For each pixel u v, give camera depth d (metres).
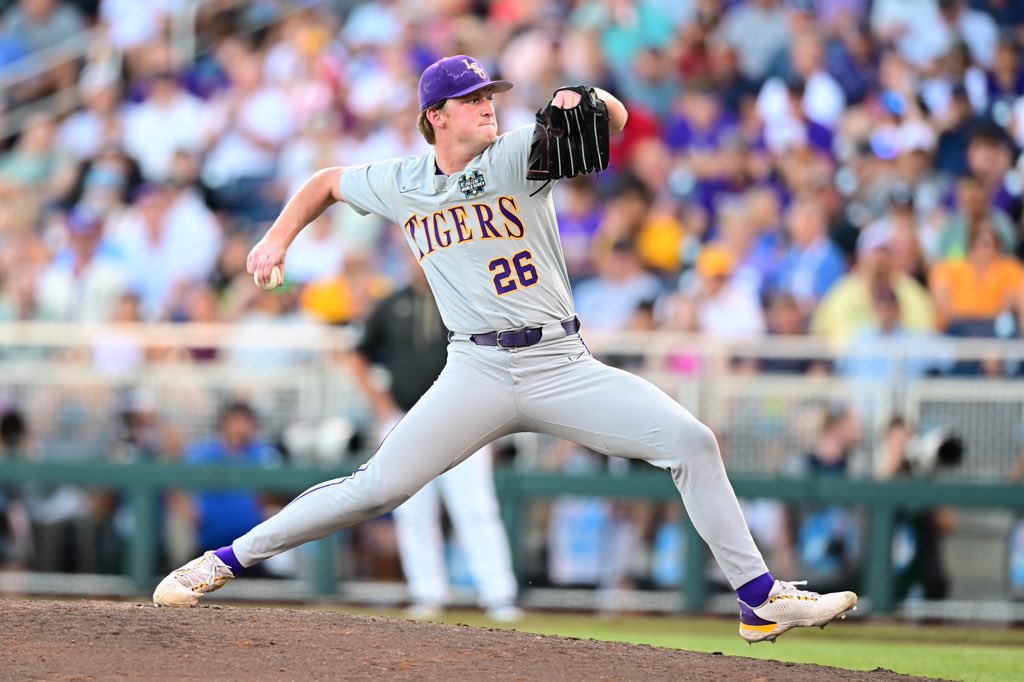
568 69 45.34
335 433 34.53
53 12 54.28
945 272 37.41
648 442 17.23
